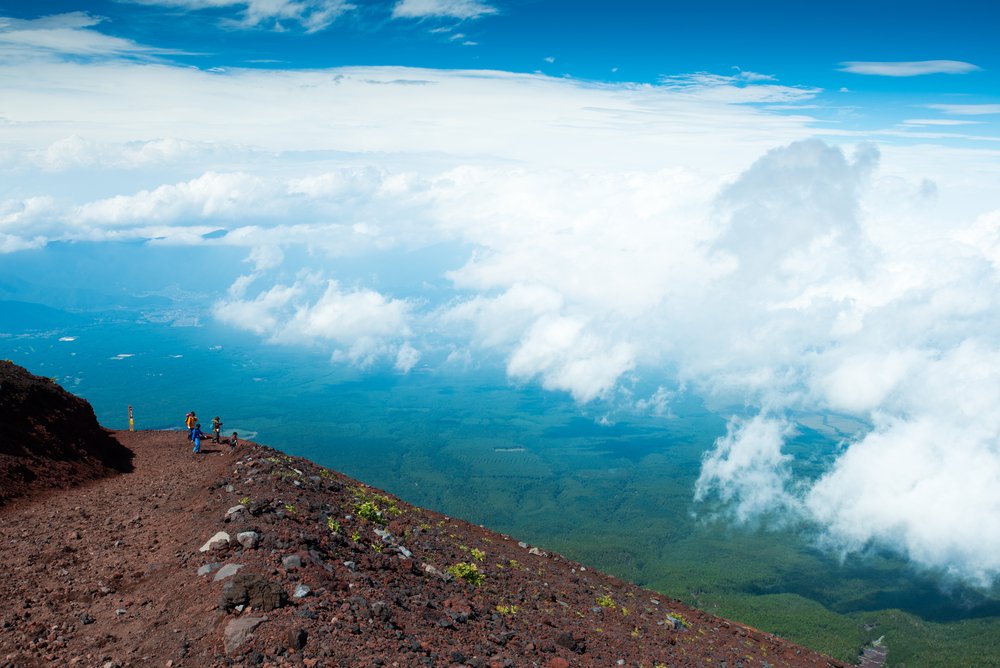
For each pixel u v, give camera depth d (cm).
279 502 2131
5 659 1284
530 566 2761
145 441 3762
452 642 1510
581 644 1850
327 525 2070
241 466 2702
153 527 2033
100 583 1630
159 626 1387
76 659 1288
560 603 2306
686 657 2128
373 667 1253
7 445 2641
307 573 1588
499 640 1647
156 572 1662
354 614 1448
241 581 1422
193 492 2381
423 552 2292
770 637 3000
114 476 2925
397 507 2905
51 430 2923
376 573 1834
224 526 1875
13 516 2206
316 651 1270
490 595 2077
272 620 1345
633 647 2052
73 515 2217
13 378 3066
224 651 1262
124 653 1298
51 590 1600
